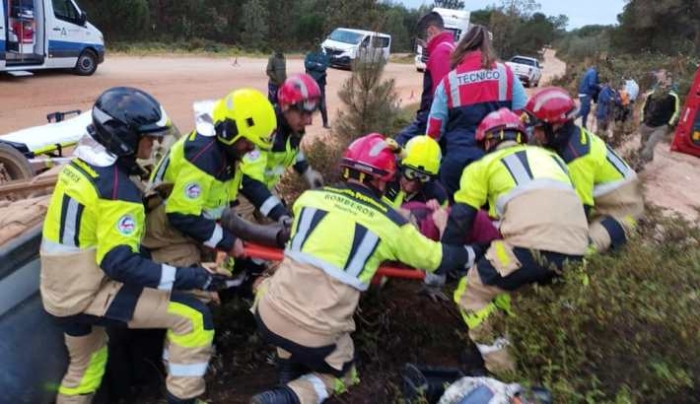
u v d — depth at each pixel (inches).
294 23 1729.8
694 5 1603.1
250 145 129.2
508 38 1507.1
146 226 139.0
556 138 141.0
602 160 141.0
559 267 122.6
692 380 100.3
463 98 180.1
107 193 108.7
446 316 163.5
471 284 133.9
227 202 140.9
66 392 124.7
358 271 117.6
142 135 110.7
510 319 118.6
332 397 132.0
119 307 116.0
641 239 134.6
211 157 127.6
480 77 179.2
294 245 120.9
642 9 1643.7
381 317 149.9
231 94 126.8
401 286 171.6
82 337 121.9
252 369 148.1
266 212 156.1
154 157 154.0
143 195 136.8
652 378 101.5
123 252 110.0
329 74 969.5
